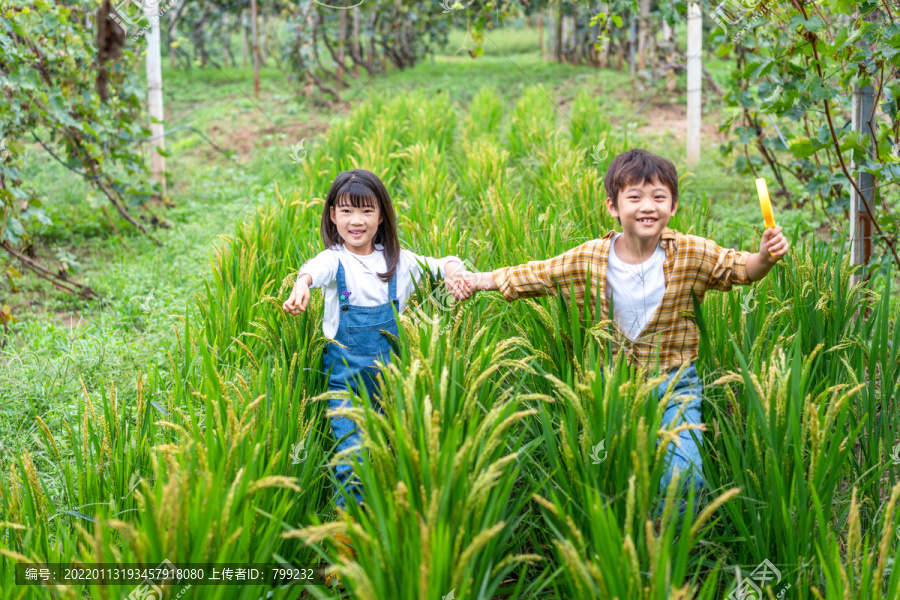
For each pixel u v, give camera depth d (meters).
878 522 2.63
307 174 7.17
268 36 24.30
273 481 2.12
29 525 2.51
